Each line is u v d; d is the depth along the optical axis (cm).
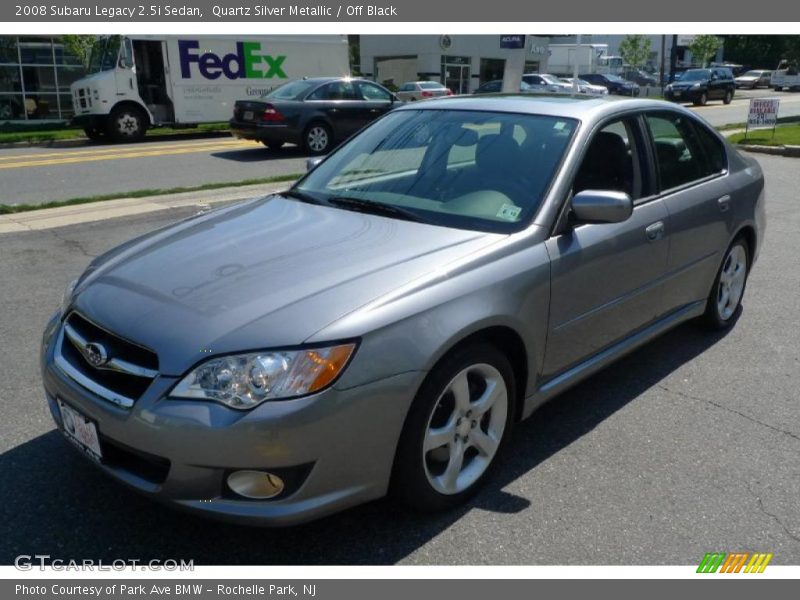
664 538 296
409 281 282
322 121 1540
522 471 340
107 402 263
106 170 1299
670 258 415
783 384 436
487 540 293
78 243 732
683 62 6397
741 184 489
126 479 266
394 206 358
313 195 389
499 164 362
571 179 348
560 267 331
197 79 1919
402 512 307
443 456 301
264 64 2020
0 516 300
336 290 274
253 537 292
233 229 346
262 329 254
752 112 1644
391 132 418
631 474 339
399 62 4291
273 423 242
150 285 291
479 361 300
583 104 395
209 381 247
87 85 1808
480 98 427
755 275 652
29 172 1271
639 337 412
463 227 333
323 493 258
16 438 359
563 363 353
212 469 246
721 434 377
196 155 1530
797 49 6375
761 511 314
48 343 307
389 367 262
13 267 648
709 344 495
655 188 411
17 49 2312
